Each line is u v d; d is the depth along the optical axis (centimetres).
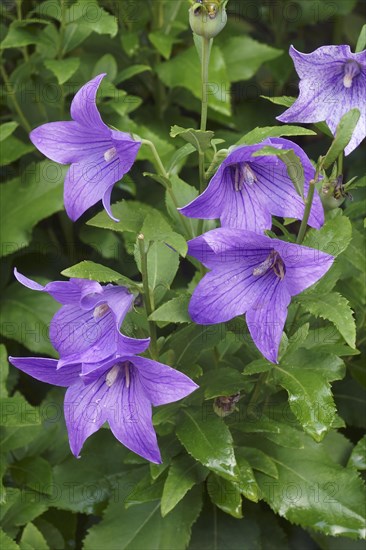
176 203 54
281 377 52
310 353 56
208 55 51
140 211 52
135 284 50
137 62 79
